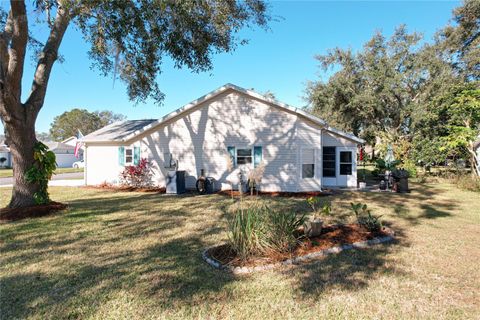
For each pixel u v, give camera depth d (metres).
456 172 15.97
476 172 14.15
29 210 7.44
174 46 9.09
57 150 42.50
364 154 20.19
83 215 7.60
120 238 5.56
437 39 23.59
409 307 3.07
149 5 7.08
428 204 9.16
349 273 3.89
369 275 3.83
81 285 3.56
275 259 4.27
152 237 5.63
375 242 5.18
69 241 5.36
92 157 15.00
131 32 7.56
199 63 9.99
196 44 9.46
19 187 7.76
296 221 5.26
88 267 4.12
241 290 3.43
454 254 4.62
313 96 22.94
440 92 19.19
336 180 13.97
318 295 3.32
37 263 4.28
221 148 12.61
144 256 4.57
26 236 5.69
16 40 6.73
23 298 3.26
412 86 22.38
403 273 3.90
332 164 14.02
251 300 3.21
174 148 13.18
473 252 4.71
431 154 16.20
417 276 3.81
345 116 23.27
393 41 22.70
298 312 2.98
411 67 22.03
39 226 6.45
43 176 7.96
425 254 4.61
